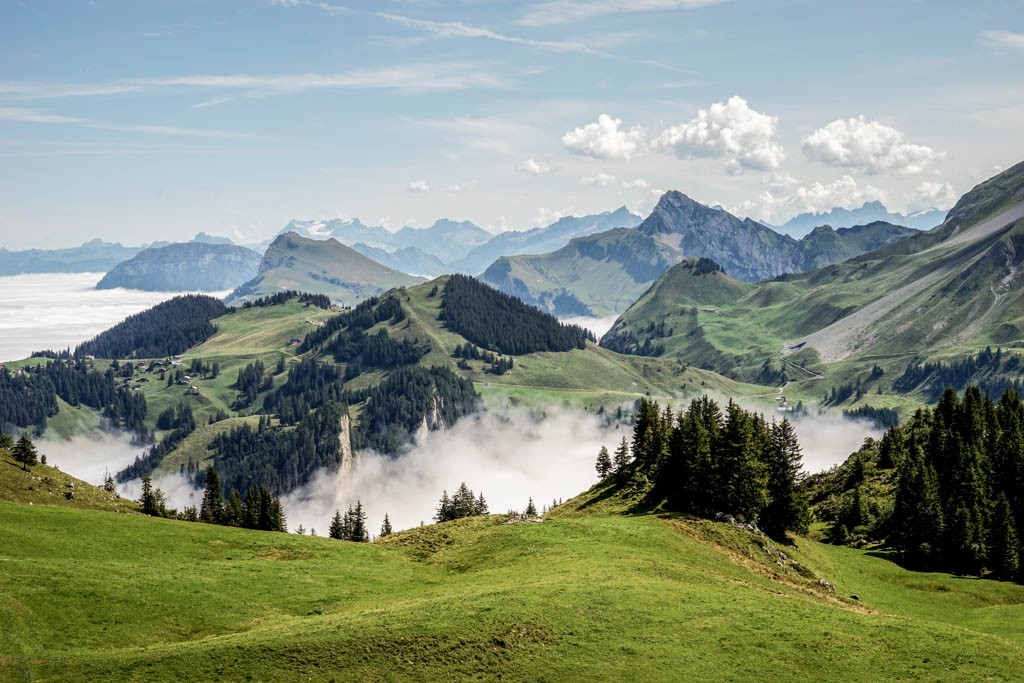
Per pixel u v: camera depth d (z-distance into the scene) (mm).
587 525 89000
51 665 47094
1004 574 99250
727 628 56812
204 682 45594
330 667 47938
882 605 84438
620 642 53688
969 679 49344
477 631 53062
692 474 102438
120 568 67625
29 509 82062
